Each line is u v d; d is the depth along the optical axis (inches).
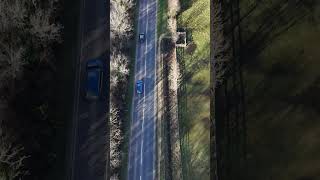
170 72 3462.1
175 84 3432.6
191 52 3538.4
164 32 3580.2
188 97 3403.1
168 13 3631.9
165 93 3403.1
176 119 3336.6
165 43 3543.3
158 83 3430.1
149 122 3312.0
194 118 3346.5
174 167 3216.0
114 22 3432.6
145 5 3622.0
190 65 3496.6
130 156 3208.7
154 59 3499.0
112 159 3122.5
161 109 3356.3
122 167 3171.8
